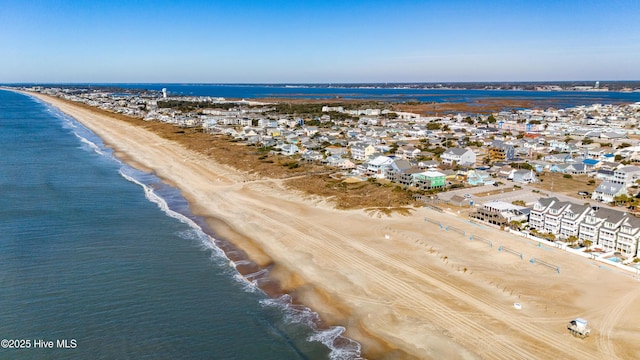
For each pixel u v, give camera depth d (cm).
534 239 7262
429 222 8175
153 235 7650
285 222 8269
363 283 5894
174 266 6450
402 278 5972
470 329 4806
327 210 8944
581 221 7269
